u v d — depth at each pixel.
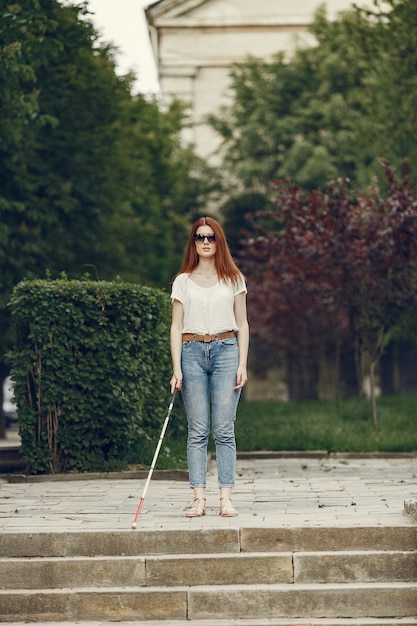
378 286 19.22
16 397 12.45
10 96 17.92
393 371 41.25
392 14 23.17
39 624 7.00
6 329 22.45
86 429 12.53
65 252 22.44
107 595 7.12
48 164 22.20
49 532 7.57
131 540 7.55
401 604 7.04
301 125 37.22
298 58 38.47
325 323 30.41
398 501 9.25
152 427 13.99
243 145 38.19
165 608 7.08
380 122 23.50
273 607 7.06
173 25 43.28
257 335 33.94
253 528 7.56
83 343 12.43
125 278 24.45
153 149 33.66
